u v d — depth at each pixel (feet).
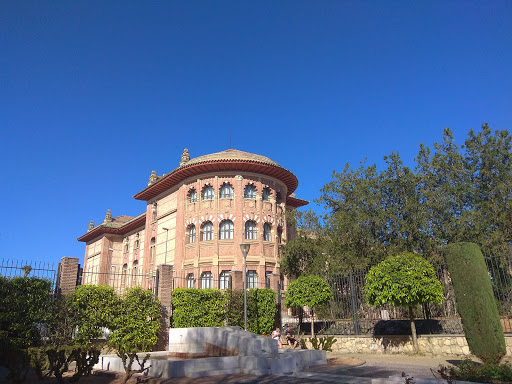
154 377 38.50
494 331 38.93
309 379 35.88
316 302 67.72
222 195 116.16
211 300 67.92
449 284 67.21
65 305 53.98
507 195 83.35
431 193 84.89
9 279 51.06
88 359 37.19
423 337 54.95
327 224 94.07
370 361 50.01
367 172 94.17
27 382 35.14
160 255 130.31
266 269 111.55
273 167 117.80
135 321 57.62
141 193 142.51
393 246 81.61
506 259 56.39
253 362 40.04
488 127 91.71
